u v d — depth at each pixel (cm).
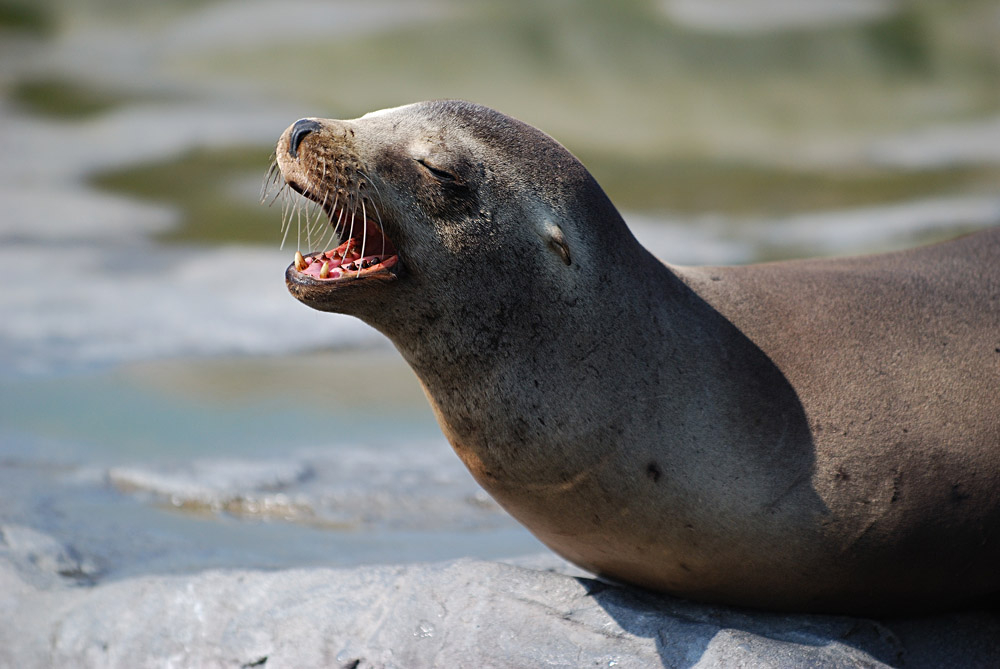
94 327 4522
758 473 1939
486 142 1969
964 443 1984
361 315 1969
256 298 4944
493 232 1933
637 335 1962
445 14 10300
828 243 6128
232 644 2095
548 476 1970
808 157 8306
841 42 10375
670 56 9769
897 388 2005
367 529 2761
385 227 1941
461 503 2933
